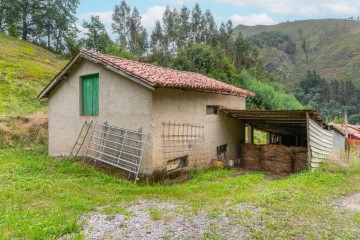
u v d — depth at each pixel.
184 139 11.54
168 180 10.45
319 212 6.68
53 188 7.79
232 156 14.88
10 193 7.16
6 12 64.19
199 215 6.17
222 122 14.11
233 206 6.82
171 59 37.62
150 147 10.04
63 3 68.19
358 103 72.88
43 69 38.22
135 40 67.25
